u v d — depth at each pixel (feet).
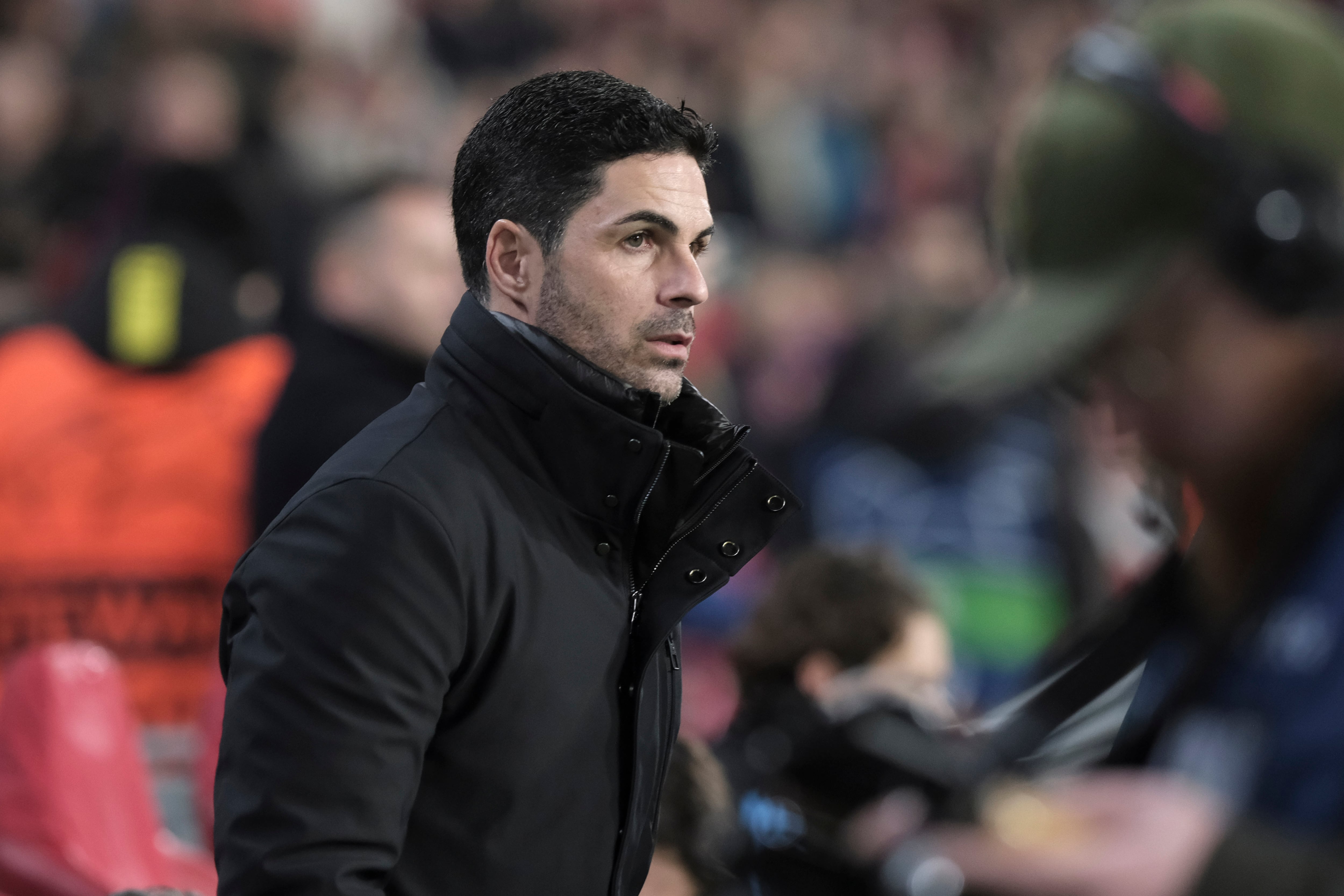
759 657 25.18
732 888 20.79
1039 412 42.09
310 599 15.08
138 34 58.44
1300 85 9.32
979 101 96.48
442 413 16.44
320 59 78.74
